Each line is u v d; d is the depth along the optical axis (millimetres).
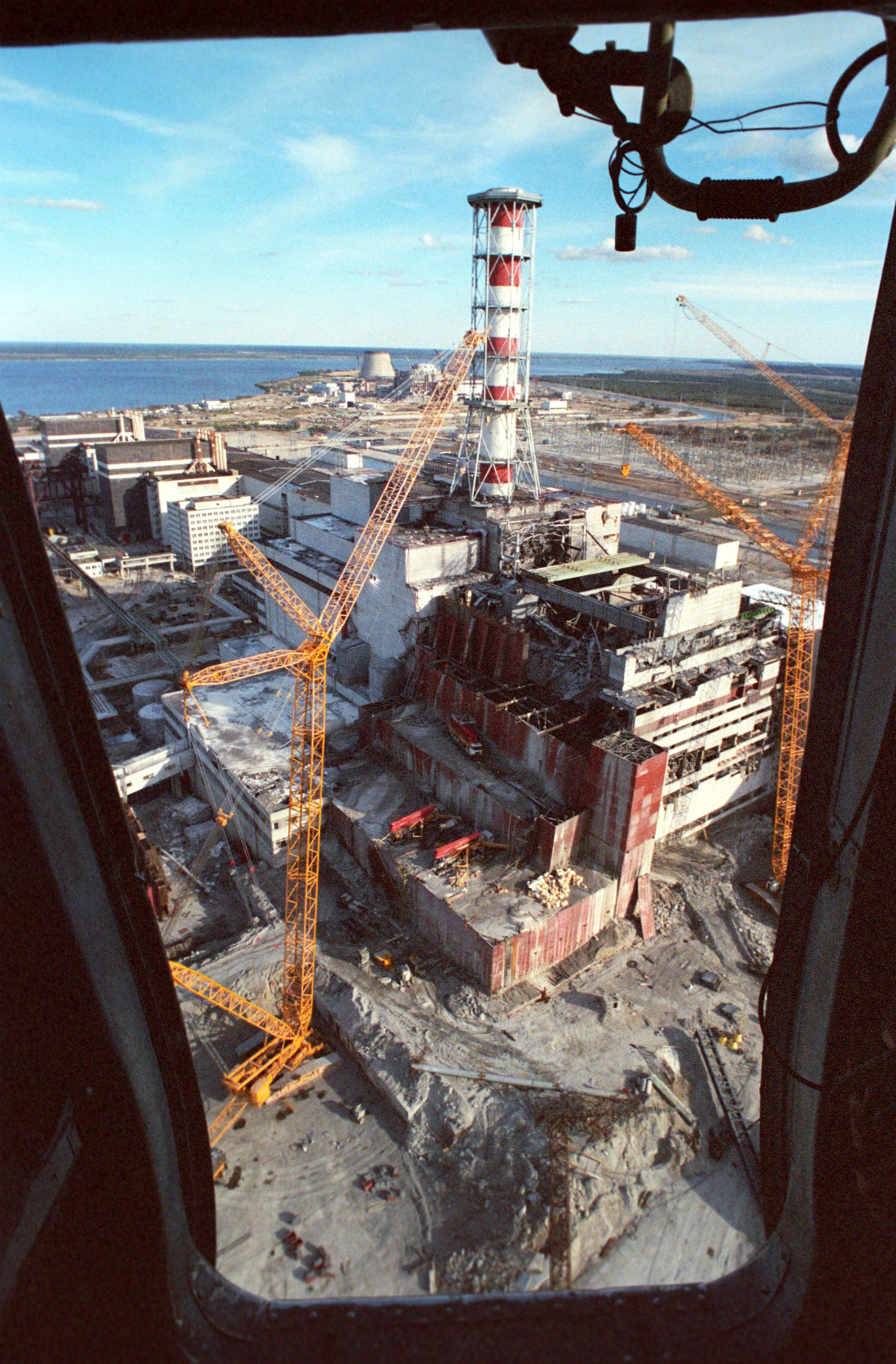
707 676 82125
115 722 127375
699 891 79938
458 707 92875
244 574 173875
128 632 157625
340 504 138750
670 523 135125
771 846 87500
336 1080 63344
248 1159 57062
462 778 83750
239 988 70375
